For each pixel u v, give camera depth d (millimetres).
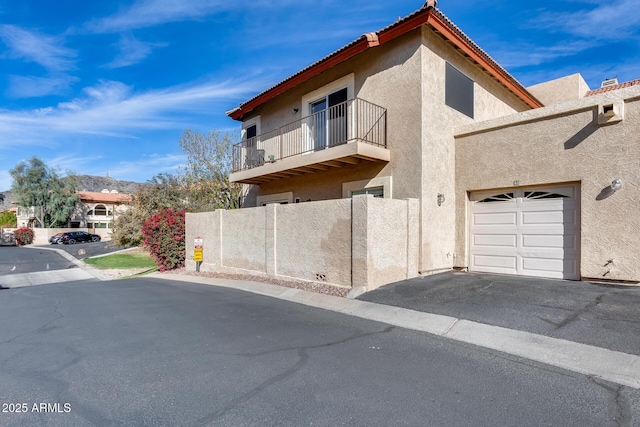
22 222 62625
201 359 4672
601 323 5258
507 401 3486
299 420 3207
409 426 3094
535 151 8914
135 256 23906
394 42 10133
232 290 9875
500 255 9664
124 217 24625
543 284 7699
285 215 10250
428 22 9062
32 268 20156
